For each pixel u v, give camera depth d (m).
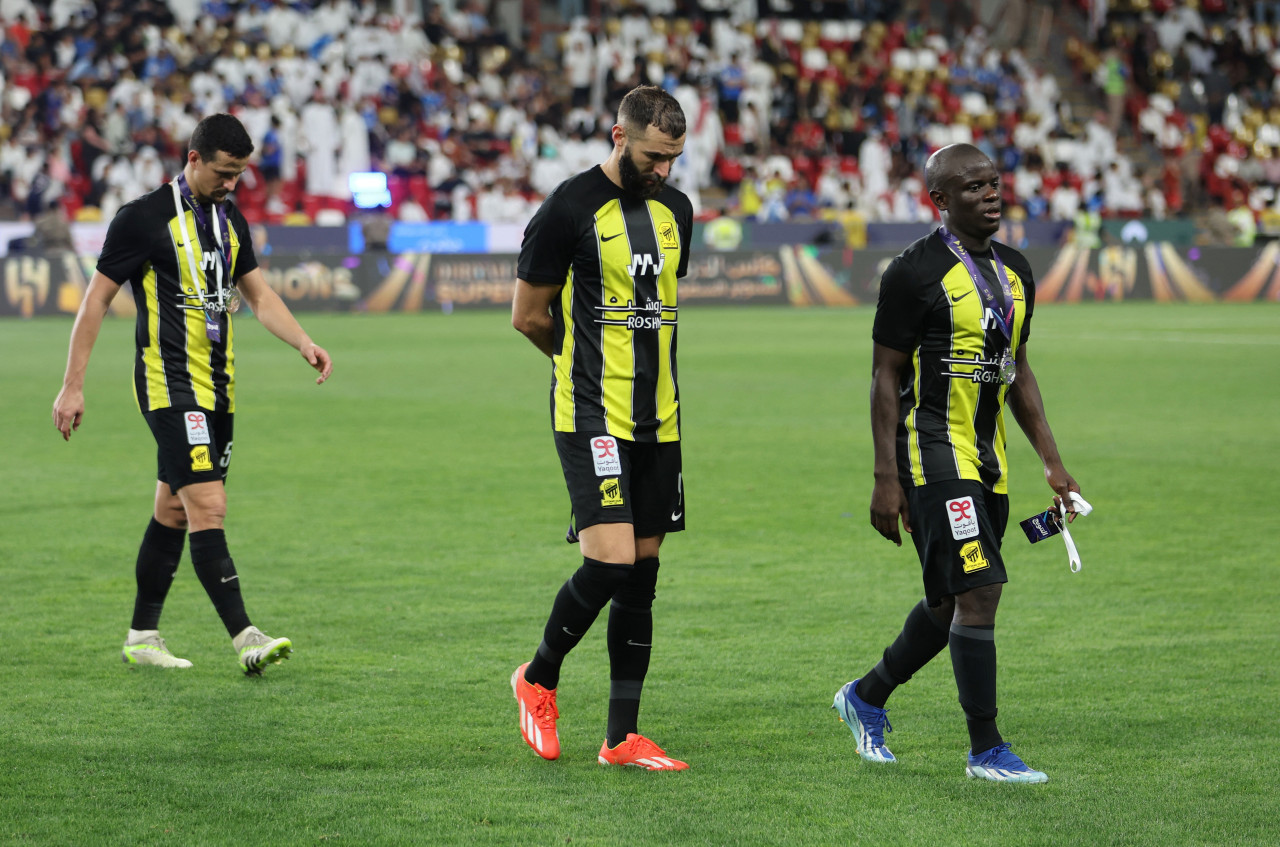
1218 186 87.38
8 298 58.81
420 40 77.94
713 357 43.56
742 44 85.06
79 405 11.69
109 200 64.31
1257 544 16.97
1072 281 74.50
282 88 70.88
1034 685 11.26
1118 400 32.53
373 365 41.19
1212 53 94.12
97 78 68.06
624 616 9.56
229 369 12.23
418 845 7.85
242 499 20.12
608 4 85.69
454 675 11.57
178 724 10.21
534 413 30.42
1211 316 63.97
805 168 80.12
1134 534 17.61
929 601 9.27
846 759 9.50
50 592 14.57
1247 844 7.88
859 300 72.19
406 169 71.38
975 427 9.32
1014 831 8.09
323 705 10.73
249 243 12.48
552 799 8.66
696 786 8.92
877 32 89.19
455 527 18.09
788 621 13.39
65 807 8.45
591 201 9.29
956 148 9.23
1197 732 10.03
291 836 7.98
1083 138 86.31
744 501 20.00
